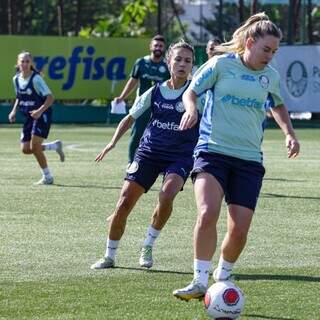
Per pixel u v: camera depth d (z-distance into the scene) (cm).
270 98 1207
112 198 2284
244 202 1166
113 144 1479
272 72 1194
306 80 5203
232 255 1180
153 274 1408
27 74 2583
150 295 1268
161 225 1452
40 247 1628
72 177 2753
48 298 1245
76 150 3722
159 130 1460
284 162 3241
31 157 3419
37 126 2550
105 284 1334
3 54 5391
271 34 1159
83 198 2280
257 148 1188
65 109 5631
